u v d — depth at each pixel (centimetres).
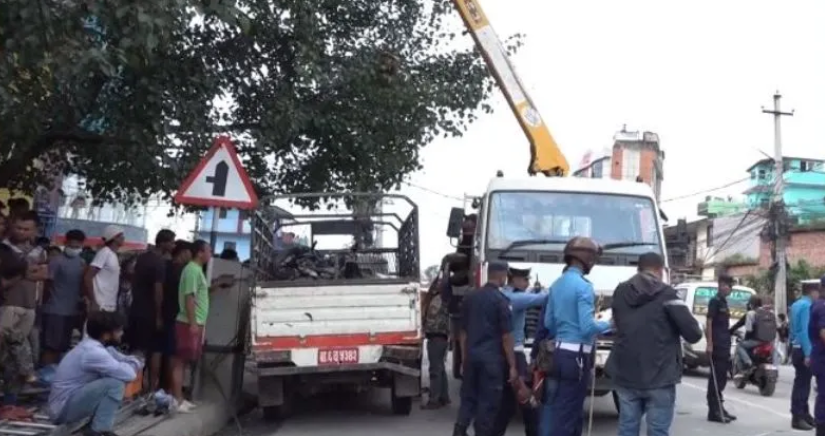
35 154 1213
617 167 5384
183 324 959
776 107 3356
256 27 1212
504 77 1299
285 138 1305
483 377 805
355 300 1046
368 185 1412
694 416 1228
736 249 4794
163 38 833
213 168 951
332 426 1055
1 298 816
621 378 684
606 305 1012
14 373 832
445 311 1194
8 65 730
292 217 1356
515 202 1100
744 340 1600
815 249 4116
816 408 929
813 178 5234
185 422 902
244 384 1340
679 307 669
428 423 1075
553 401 714
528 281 933
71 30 753
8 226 978
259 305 1030
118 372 763
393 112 1366
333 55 1338
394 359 1047
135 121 1120
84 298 1053
